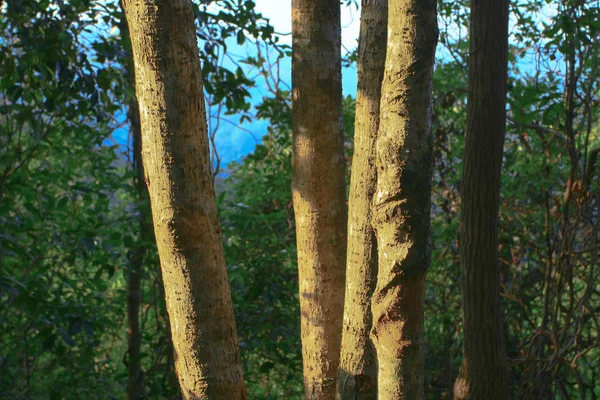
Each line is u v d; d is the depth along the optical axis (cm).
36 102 432
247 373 470
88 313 416
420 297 166
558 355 425
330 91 246
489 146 312
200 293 172
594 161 413
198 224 169
